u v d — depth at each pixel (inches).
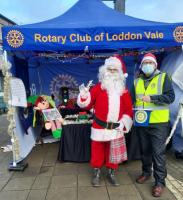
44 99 227.1
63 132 195.5
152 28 159.6
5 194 150.2
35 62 285.1
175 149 200.2
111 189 152.4
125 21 179.6
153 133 143.5
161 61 233.3
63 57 266.7
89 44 159.6
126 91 152.3
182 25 160.2
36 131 246.8
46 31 159.2
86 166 189.9
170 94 139.3
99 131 150.7
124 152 158.1
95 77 299.0
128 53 249.8
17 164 187.8
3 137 300.2
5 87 175.0
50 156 214.2
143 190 149.9
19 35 159.8
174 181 162.1
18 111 192.5
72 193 148.9
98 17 187.9
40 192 151.3
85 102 149.7
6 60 172.1
